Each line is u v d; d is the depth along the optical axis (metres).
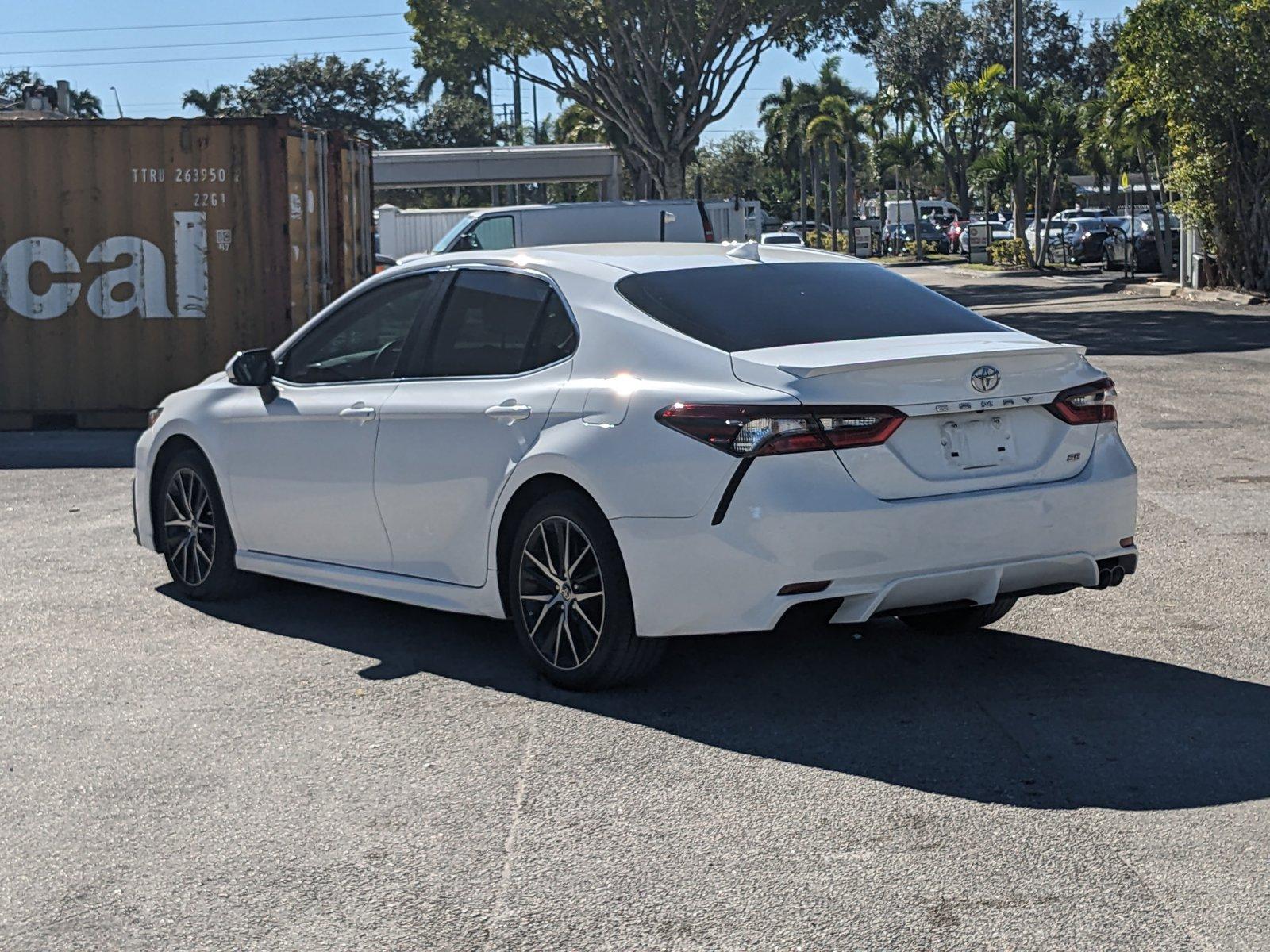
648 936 3.49
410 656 6.05
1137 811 4.19
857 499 4.85
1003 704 5.23
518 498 5.54
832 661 5.84
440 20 37.94
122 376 14.20
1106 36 80.50
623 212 19.39
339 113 85.06
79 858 4.04
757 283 5.66
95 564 8.00
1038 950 3.37
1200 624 6.27
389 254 37.56
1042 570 5.21
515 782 4.55
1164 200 34.09
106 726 5.18
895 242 72.69
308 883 3.84
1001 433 5.16
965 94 50.69
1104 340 20.52
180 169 13.91
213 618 6.78
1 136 13.98
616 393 5.22
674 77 39.19
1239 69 25.88
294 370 6.68
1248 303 26.80
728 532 4.86
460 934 3.53
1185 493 9.32
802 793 4.40
